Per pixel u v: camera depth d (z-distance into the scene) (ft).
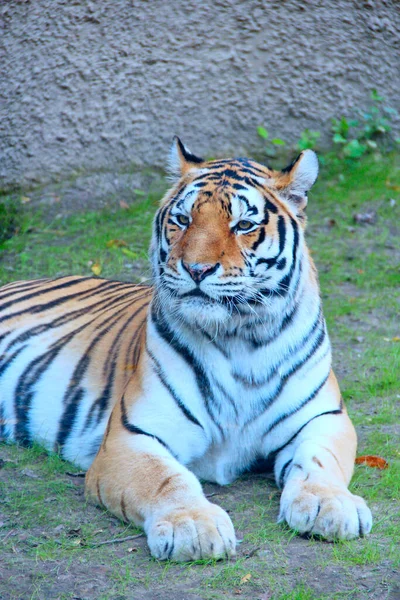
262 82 57.26
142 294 30.27
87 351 28.14
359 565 19.15
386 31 58.03
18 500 23.09
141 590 18.26
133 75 55.42
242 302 22.41
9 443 28.09
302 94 57.77
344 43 57.82
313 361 24.23
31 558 19.88
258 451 24.50
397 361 34.83
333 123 57.98
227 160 24.70
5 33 53.67
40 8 53.72
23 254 46.88
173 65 55.93
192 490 20.65
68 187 54.39
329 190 55.36
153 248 24.35
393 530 20.95
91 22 54.44
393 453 26.55
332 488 21.06
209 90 56.65
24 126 54.13
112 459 22.44
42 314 30.58
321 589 18.08
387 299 42.68
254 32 56.65
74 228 51.06
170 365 23.43
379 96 58.70
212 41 56.29
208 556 19.30
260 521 21.74
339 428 23.88
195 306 22.09
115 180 55.11
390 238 49.60
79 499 23.32
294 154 57.72
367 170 57.21
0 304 31.55
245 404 23.63
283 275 23.18
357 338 37.93
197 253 21.80
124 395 24.47
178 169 25.04
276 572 18.85
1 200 53.52
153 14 55.26
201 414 23.54
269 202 23.36
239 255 22.24
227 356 23.27
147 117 55.93
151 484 21.04
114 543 20.58
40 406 28.02
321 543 20.26
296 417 23.91
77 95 54.70
